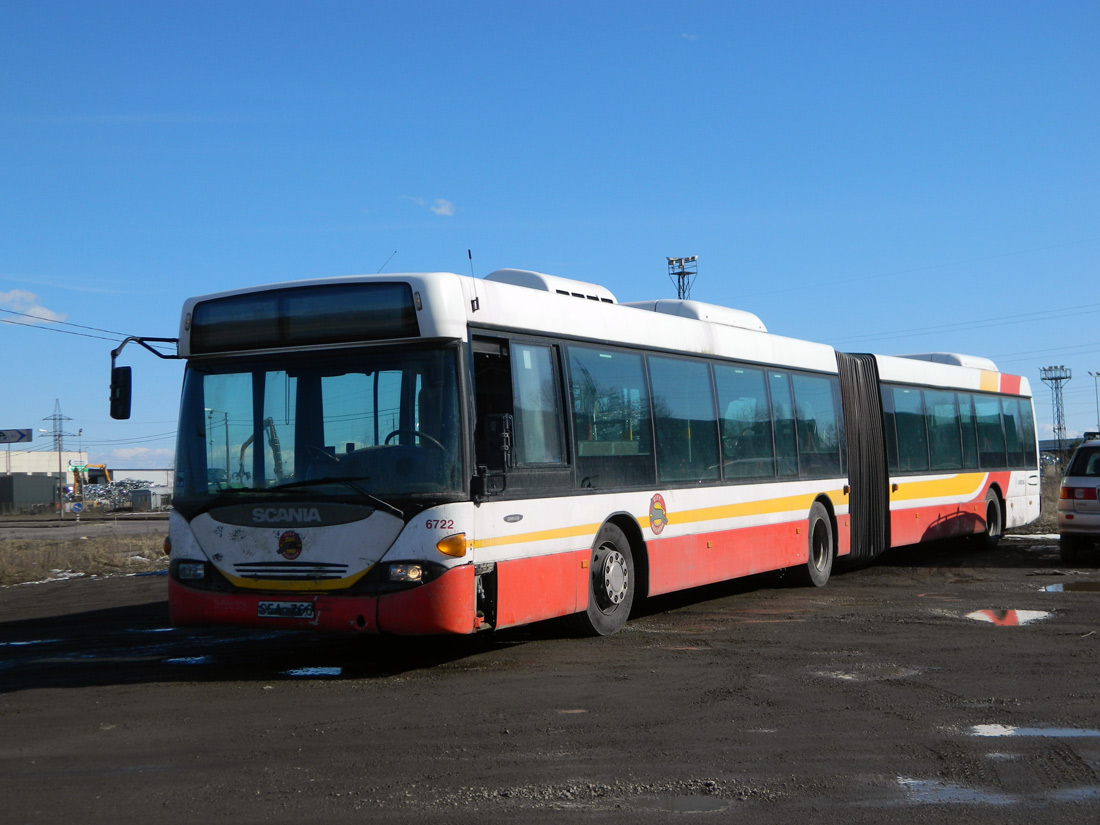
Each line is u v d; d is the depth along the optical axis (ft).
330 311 31.48
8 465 451.12
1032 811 18.49
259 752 22.72
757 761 21.58
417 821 18.22
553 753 22.29
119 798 19.74
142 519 210.38
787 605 45.75
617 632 38.01
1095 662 31.78
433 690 28.78
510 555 32.07
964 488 69.36
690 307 46.57
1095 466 61.41
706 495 43.42
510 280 37.73
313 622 30.25
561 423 35.40
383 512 29.96
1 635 42.80
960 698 27.07
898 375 63.26
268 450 31.71
